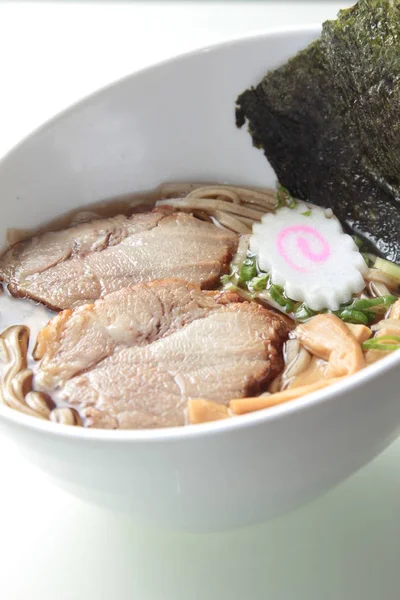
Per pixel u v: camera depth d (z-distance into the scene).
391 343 0.35
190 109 0.44
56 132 0.42
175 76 0.43
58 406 0.34
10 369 0.36
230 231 0.43
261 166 0.45
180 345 0.36
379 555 0.35
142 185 0.45
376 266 0.41
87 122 0.42
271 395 0.33
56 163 0.42
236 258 0.41
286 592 0.34
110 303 0.37
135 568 0.35
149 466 0.30
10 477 0.38
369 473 0.37
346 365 0.34
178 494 0.31
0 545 0.36
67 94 0.58
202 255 0.41
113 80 0.43
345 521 0.36
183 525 0.33
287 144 0.43
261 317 0.37
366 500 0.37
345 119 0.41
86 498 0.33
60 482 0.32
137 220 0.42
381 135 0.40
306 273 0.40
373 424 0.32
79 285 0.39
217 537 0.36
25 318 0.39
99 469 0.30
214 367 0.35
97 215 0.43
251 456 0.30
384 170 0.41
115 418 0.33
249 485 0.31
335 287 0.39
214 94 0.44
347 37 0.40
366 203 0.42
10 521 0.37
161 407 0.33
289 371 0.35
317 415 0.29
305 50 0.41
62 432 0.29
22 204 0.42
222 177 0.45
